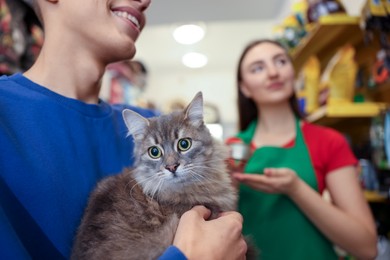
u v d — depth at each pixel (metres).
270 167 1.96
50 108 1.17
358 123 3.07
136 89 5.40
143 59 7.80
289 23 3.48
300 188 1.69
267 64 2.14
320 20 2.55
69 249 1.05
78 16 1.22
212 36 6.52
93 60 1.32
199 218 1.03
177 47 7.11
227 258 0.94
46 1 1.25
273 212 1.88
